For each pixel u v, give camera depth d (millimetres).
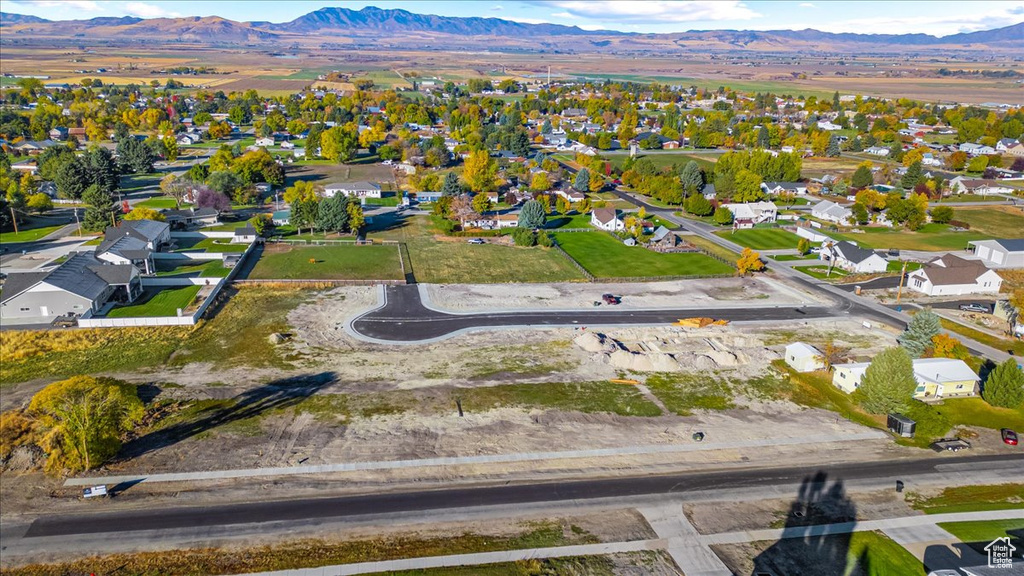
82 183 140625
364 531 43719
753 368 70750
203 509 45406
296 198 130500
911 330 73125
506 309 87438
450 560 41375
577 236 128000
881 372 60000
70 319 78688
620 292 96125
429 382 65312
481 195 135375
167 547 41844
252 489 47656
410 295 91688
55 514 44656
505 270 105250
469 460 51969
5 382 62906
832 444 55969
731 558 42312
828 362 70812
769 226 138125
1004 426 59625
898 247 121125
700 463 52625
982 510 47438
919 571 41344
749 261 104000
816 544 43719
